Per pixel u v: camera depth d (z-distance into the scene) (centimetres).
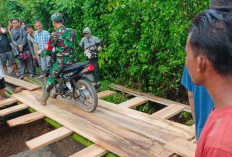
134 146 325
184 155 291
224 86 84
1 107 539
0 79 537
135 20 568
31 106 490
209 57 83
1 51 754
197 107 169
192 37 88
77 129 379
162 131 360
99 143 336
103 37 685
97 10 678
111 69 709
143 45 551
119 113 434
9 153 546
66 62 434
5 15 1031
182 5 466
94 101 425
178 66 539
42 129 557
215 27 82
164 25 511
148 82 609
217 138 75
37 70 816
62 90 472
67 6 718
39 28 643
